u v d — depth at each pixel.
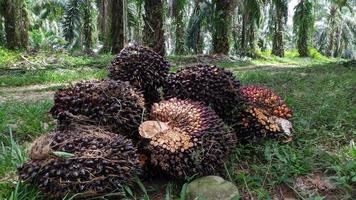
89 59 14.44
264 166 2.73
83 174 2.14
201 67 3.04
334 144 3.25
